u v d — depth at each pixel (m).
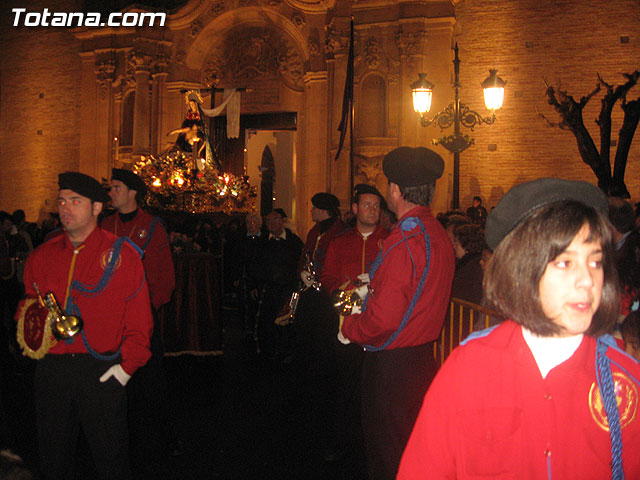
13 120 23.38
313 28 18.06
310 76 17.91
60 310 3.49
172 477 4.68
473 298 4.42
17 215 11.91
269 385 7.30
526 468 1.59
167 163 14.89
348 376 5.07
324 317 6.44
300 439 5.52
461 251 4.75
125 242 3.66
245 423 5.94
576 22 16.42
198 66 19.70
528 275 1.52
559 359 1.61
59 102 22.66
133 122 19.81
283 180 20.00
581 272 1.51
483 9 17.03
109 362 3.57
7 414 5.92
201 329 8.12
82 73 20.77
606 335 1.65
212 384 7.34
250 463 4.97
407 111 16.52
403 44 16.47
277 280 8.83
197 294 8.12
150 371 5.10
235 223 14.70
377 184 16.83
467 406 1.63
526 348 1.62
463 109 11.26
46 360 3.52
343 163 17.02
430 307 3.36
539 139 16.64
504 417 1.60
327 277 5.52
